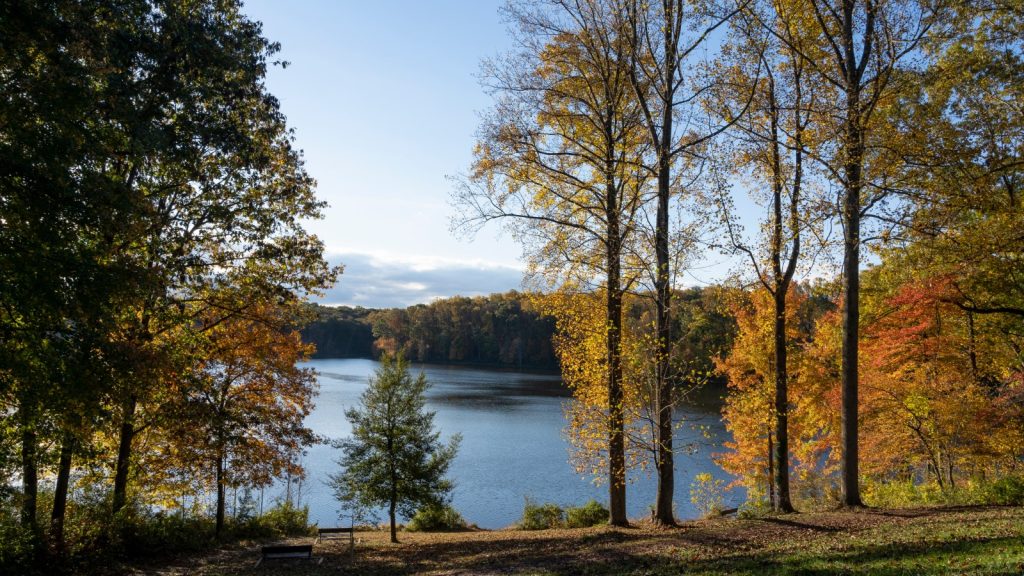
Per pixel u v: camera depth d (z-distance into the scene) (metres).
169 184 14.45
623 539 13.62
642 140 15.98
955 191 13.20
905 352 18.80
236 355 18.80
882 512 13.70
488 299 140.50
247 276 16.55
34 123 10.27
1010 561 7.07
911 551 8.71
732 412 21.42
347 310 184.50
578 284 15.74
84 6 10.94
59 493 13.70
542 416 55.09
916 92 13.88
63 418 11.28
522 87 15.22
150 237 13.47
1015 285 16.00
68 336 10.97
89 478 16.91
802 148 14.66
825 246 14.38
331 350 162.62
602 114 15.97
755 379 20.53
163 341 15.98
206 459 18.28
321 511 30.11
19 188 9.95
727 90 14.38
